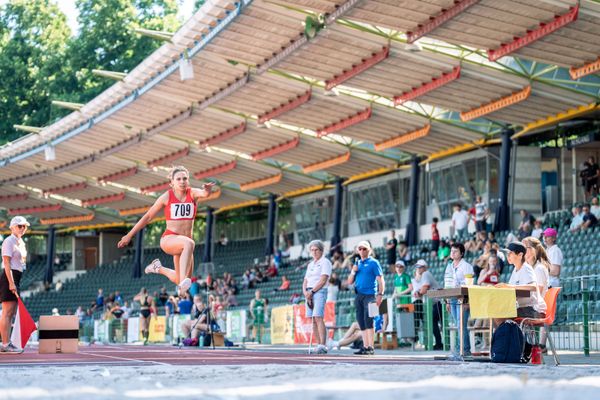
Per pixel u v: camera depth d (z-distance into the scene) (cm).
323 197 4966
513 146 3447
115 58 7512
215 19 2745
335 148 3962
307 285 1562
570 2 2147
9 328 1468
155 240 6581
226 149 4275
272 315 2667
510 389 514
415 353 1653
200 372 756
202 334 2373
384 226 4462
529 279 1094
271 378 654
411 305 1939
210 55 3056
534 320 1064
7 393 530
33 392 537
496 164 3619
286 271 4422
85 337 3841
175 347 2330
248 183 4747
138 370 802
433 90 2903
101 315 4516
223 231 6188
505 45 2428
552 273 1620
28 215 6262
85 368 852
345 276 3588
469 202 3781
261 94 3297
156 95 3572
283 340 2577
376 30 2614
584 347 1495
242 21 2645
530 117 3136
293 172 4575
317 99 3247
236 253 5744
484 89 2866
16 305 1470
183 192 1059
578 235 2712
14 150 4828
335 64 2823
